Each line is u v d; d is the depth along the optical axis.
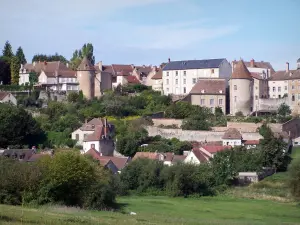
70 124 146.25
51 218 64.56
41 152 130.12
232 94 161.62
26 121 141.00
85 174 86.75
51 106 155.75
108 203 90.19
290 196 108.88
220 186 115.69
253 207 99.25
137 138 139.62
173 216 83.56
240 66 162.38
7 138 137.38
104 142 135.25
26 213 67.31
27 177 84.56
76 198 87.19
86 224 63.31
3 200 82.12
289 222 84.38
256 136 141.25
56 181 84.81
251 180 119.81
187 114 153.75
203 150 132.38
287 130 145.12
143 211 88.88
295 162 106.19
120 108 155.88
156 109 159.12
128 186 113.69
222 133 142.38
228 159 120.94
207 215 88.94
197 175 113.06
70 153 89.50
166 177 113.25
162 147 137.25
